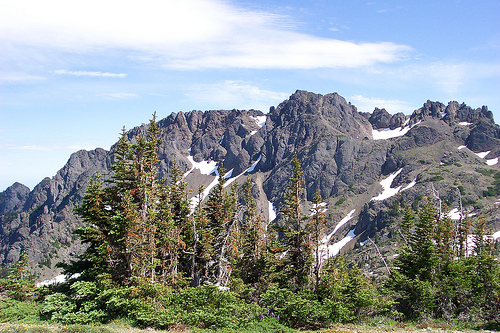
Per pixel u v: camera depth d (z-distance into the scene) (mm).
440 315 31047
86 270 31422
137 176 34500
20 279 33625
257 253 44344
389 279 36031
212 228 41531
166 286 31641
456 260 36844
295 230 39688
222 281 36438
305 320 27156
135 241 30078
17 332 18703
